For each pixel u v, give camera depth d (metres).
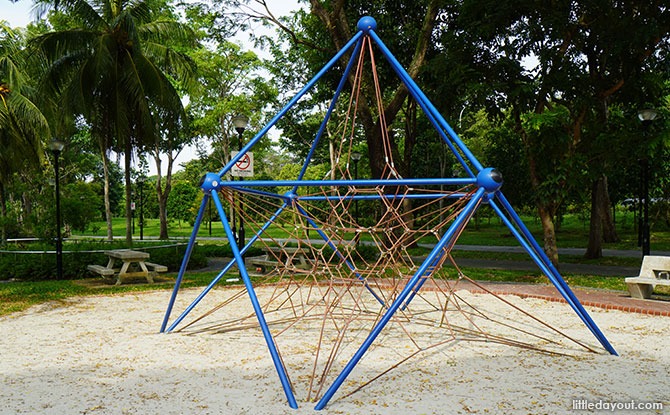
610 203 20.31
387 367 4.50
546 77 9.37
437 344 5.31
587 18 9.85
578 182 9.83
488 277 10.55
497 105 9.91
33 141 18.31
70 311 7.42
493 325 6.24
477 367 4.49
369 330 5.97
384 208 13.05
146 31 15.66
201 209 5.12
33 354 5.07
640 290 7.71
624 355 4.88
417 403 3.61
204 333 5.91
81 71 14.21
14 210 21.44
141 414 3.46
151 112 16.45
